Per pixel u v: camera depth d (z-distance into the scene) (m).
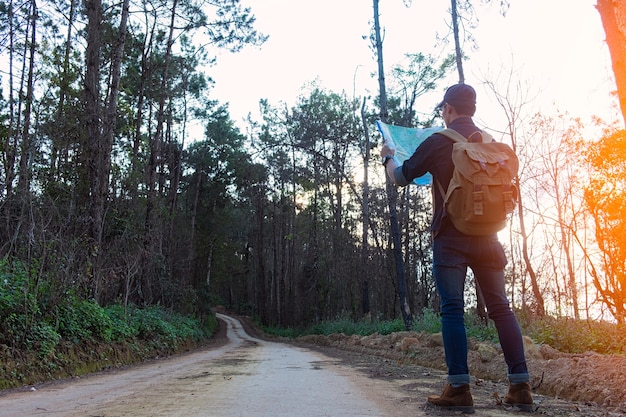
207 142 46.84
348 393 3.63
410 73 26.52
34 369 6.59
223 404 3.01
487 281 2.86
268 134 38.88
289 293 45.28
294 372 6.05
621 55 5.75
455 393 2.70
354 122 30.88
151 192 20.19
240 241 64.38
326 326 27.25
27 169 9.84
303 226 43.97
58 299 8.56
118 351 10.20
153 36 24.67
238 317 67.38
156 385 4.55
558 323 7.98
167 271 25.47
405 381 4.87
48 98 13.52
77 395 4.11
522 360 2.86
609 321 8.45
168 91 26.70
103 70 20.44
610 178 9.14
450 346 2.72
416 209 29.89
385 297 34.16
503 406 2.93
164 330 15.12
